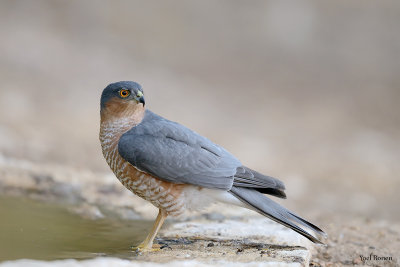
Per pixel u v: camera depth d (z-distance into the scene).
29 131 15.29
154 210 9.59
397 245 8.51
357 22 28.45
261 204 7.34
